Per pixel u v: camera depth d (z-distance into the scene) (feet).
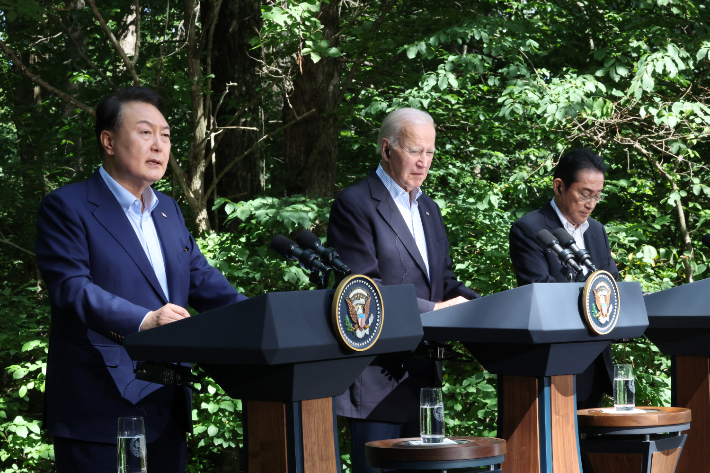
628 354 22.33
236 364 8.02
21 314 25.05
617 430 12.01
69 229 9.94
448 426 21.40
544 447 10.31
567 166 14.49
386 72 30.99
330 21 28.76
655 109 24.49
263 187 31.65
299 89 29.27
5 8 21.89
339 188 32.76
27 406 24.59
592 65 27.78
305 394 8.04
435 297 13.00
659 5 25.93
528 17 29.76
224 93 27.50
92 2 24.61
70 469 9.89
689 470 13.91
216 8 25.91
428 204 13.55
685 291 13.37
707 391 13.78
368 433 12.23
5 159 34.30
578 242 14.89
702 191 27.35
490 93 31.45
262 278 22.71
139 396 10.00
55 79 32.78
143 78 25.77
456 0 31.22
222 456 25.46
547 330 9.71
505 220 24.49
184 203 29.76
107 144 10.55
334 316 7.80
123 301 9.11
